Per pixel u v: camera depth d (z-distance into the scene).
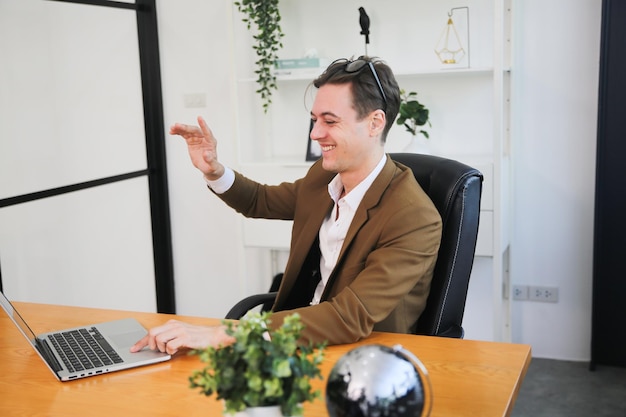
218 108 3.92
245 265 3.71
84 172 3.59
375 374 1.05
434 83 3.56
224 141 3.94
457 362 1.54
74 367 1.54
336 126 1.82
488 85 3.49
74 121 3.52
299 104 3.79
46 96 3.35
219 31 3.85
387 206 1.82
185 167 4.02
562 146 3.43
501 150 3.18
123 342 1.68
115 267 3.82
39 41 3.31
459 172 1.92
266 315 1.09
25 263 3.28
